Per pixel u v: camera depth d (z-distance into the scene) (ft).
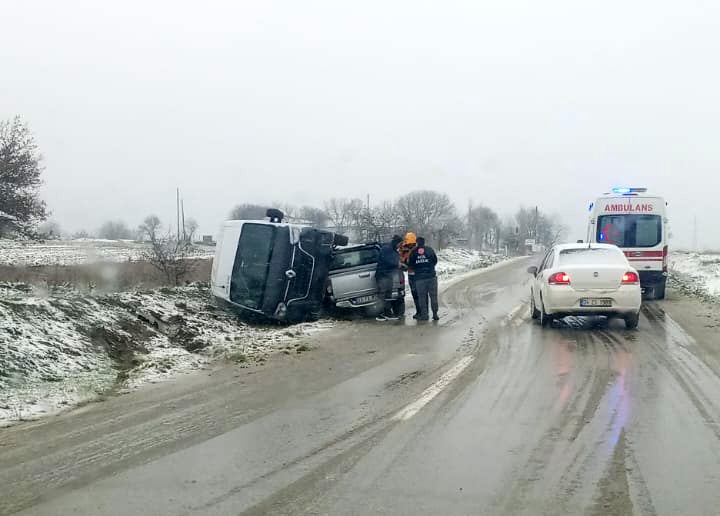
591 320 47.65
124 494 16.10
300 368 32.01
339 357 34.73
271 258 46.75
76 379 29.78
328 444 19.76
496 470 17.38
